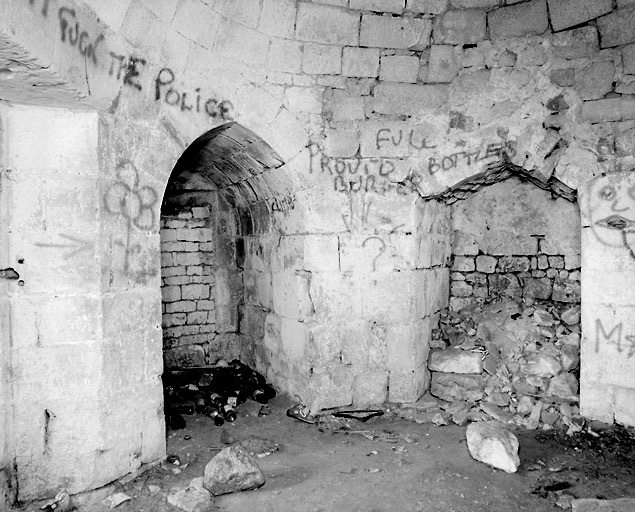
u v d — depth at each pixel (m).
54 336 3.32
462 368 5.25
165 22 3.76
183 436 4.57
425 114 5.04
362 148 5.04
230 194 6.27
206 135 4.68
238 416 5.04
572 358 4.97
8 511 3.18
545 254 5.67
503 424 4.70
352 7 4.74
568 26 4.57
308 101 4.85
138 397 3.74
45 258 3.29
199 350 6.56
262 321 5.98
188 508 3.29
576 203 5.40
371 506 3.37
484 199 5.92
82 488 3.38
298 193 4.90
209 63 4.21
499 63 4.84
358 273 5.08
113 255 3.52
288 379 5.39
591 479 3.69
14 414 3.24
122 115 3.58
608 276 4.45
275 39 4.54
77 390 3.37
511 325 5.50
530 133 4.76
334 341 5.05
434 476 3.77
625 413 4.38
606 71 4.45
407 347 5.12
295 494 3.54
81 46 3.08
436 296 5.71
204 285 6.60
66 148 3.33
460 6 4.87
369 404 5.14
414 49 5.00
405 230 5.09
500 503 3.38
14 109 3.23
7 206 3.21
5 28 2.47
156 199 3.87
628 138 4.36
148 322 3.81
